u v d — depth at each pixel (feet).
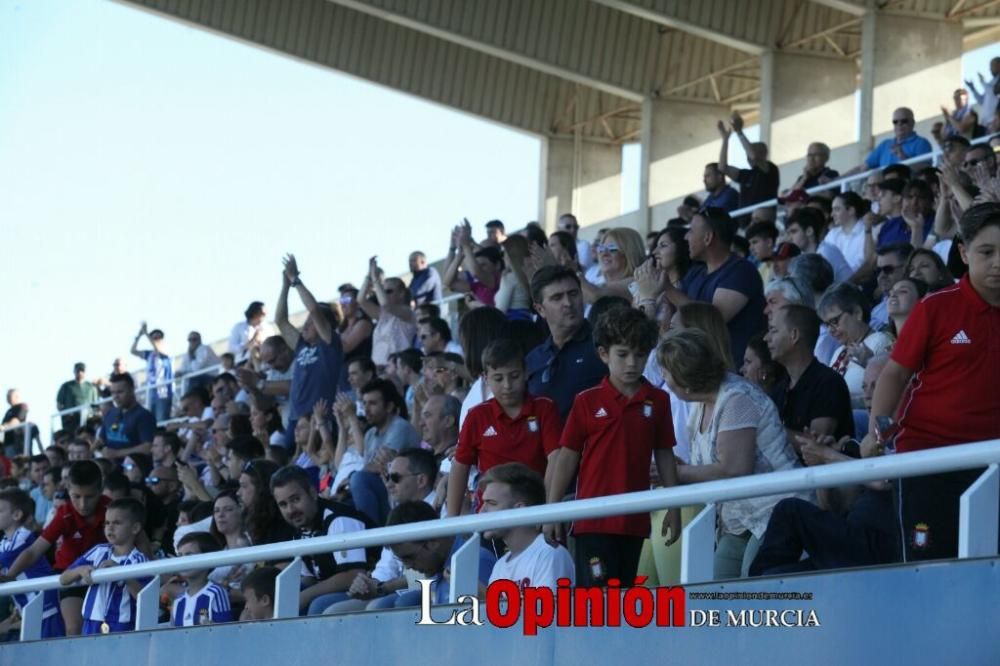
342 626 24.89
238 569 32.27
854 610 18.40
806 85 97.25
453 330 66.18
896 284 32.81
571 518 20.74
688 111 106.63
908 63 89.40
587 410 23.52
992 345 19.74
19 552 40.70
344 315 62.03
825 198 54.75
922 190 43.98
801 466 24.21
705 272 34.78
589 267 58.23
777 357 27.84
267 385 56.03
